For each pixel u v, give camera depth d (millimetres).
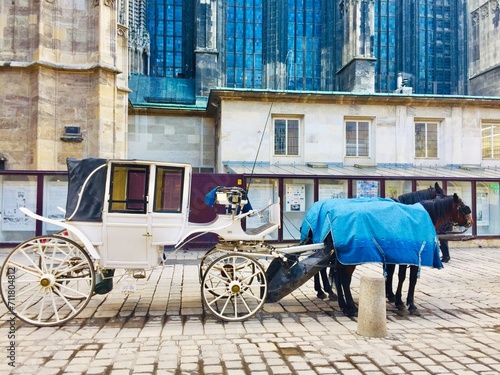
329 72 34469
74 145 17281
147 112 24406
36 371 5172
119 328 6980
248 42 34031
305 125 20406
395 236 7543
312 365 5449
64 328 6953
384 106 20969
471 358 5754
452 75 37562
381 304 6762
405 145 21031
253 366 5395
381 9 36219
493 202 18844
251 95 19812
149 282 10695
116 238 7250
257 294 9195
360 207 7812
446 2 38031
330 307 8555
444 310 8461
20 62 16844
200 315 7781
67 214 7273
